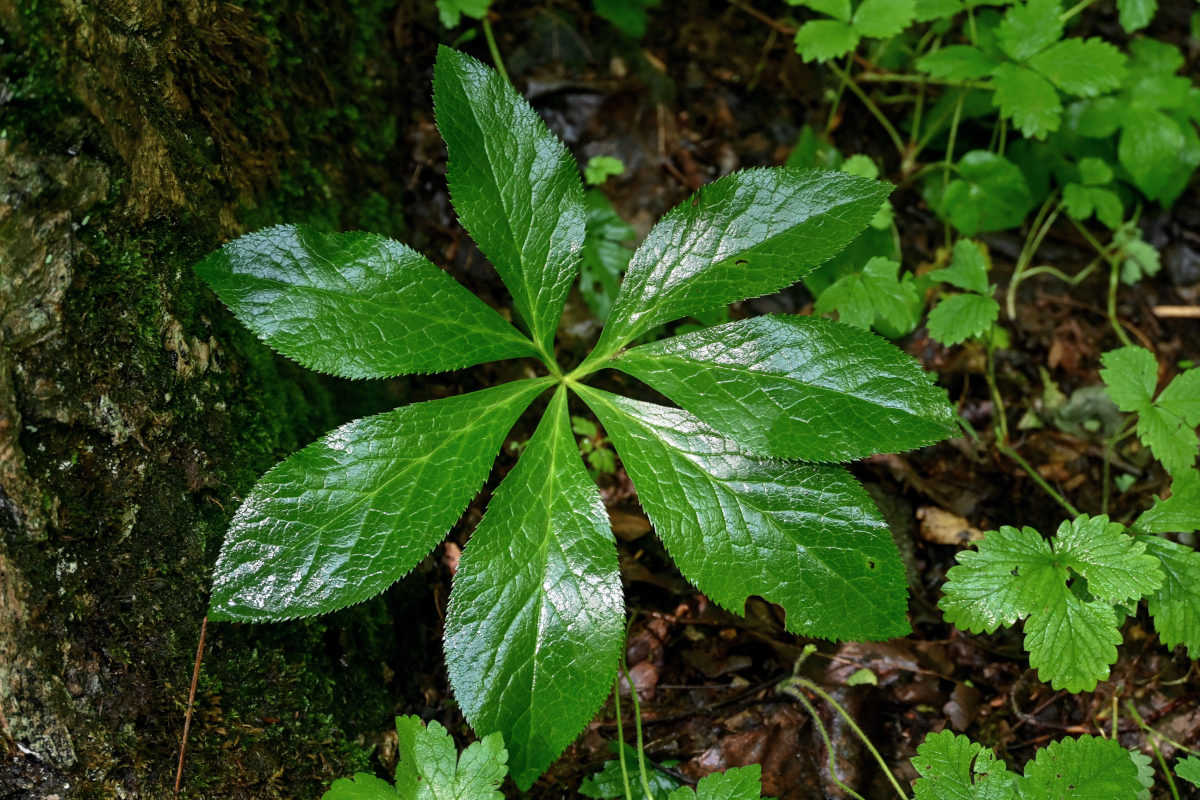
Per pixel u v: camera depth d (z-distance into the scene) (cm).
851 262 64
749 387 50
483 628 48
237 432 49
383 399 57
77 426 46
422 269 50
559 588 49
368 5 63
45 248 45
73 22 45
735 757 53
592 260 64
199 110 50
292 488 48
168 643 47
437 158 65
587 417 61
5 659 45
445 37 67
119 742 46
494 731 47
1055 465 61
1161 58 67
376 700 51
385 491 49
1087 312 66
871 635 48
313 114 56
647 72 69
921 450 62
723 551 49
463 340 51
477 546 49
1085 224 68
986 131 69
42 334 45
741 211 51
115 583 46
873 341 49
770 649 56
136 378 47
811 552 49
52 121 44
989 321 57
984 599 50
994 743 54
